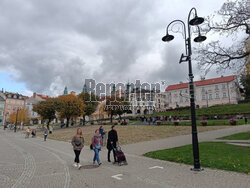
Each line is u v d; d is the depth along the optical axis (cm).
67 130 3772
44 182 597
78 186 555
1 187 550
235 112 4306
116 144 896
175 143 1417
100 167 800
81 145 823
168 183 566
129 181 595
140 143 1534
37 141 2209
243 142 1266
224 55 1337
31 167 812
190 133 2100
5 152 1294
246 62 1328
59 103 4622
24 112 6153
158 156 962
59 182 595
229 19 1295
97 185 562
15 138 2777
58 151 1319
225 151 963
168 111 6944
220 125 2861
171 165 794
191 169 709
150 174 670
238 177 595
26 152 1285
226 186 520
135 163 852
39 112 4600
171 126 3072
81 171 734
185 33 834
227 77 7850
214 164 743
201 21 833
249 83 5616
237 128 2291
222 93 7588
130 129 2919
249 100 5850
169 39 892
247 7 1252
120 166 807
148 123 4034
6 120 9025
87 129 3525
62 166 827
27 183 587
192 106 748
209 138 1606
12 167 815
